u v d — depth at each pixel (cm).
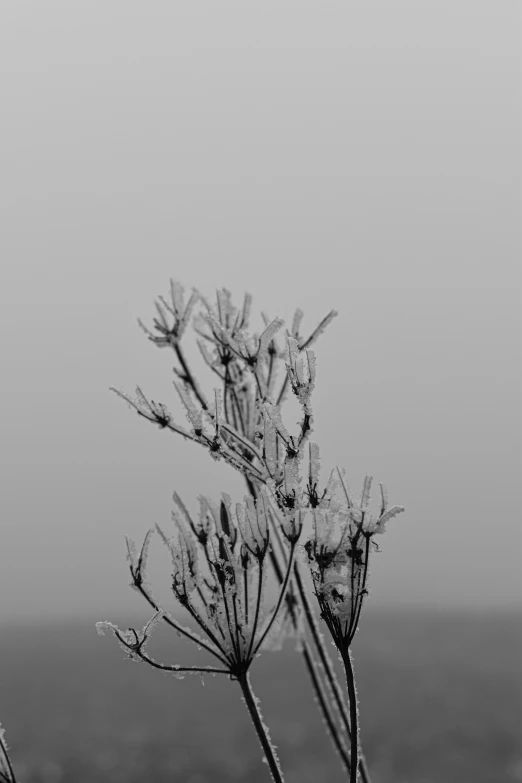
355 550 227
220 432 271
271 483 247
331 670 318
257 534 244
